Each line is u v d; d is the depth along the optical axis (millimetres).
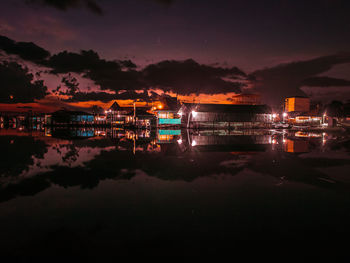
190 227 4578
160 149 16719
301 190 7027
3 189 7070
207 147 17891
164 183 7754
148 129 52062
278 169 9930
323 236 4246
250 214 5219
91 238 4148
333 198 6320
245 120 59062
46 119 76625
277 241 4062
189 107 56875
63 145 19297
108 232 4363
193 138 26922
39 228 4543
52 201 6035
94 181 7988
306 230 4477
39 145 19188
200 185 7508
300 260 3506
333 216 5133
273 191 6910
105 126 71062
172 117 57219
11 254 3654
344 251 3750
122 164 11039
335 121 59031
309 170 9734
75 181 7980
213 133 37406
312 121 65875
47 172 9328
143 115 66125
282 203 5922
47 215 5152
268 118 61188
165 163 11297
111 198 6262
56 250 3762
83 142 21953
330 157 13125
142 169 9930
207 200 6117
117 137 28594
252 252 3711
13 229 4504
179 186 7402
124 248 3816
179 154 14234
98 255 3615
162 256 3584
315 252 3723
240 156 13492
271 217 5062
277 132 40250
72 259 3508
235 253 3678
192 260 3479
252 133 37219
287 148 17297
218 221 4844
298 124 68188
